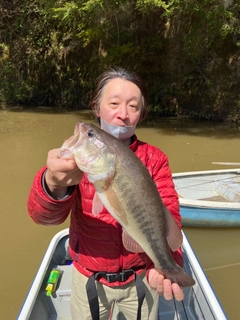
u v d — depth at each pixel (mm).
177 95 14312
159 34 14398
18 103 18000
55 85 17250
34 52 17234
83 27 14125
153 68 14664
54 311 2660
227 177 5832
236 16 11531
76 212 1787
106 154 1404
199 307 2535
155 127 12117
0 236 4480
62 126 12172
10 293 3420
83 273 1810
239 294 3424
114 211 1446
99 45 15562
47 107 16938
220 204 4426
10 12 16984
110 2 11836
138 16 14289
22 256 4043
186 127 12188
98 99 1844
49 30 16859
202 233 4625
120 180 1441
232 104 13109
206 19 11297
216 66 13359
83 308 1845
